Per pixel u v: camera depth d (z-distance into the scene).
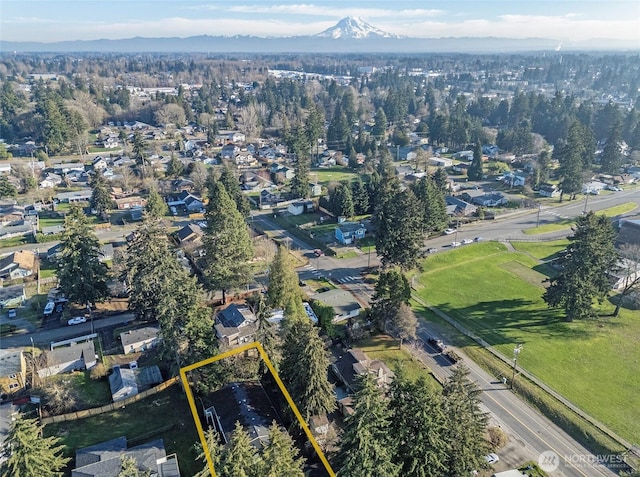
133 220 90.38
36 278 65.88
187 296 41.56
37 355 47.97
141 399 41.59
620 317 57.41
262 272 67.62
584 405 42.81
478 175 119.44
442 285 65.94
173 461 33.97
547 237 83.25
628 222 79.50
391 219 63.94
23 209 92.25
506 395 44.62
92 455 33.56
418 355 49.94
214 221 59.09
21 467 28.11
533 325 55.91
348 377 44.12
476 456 30.45
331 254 75.50
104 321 55.53
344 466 27.61
